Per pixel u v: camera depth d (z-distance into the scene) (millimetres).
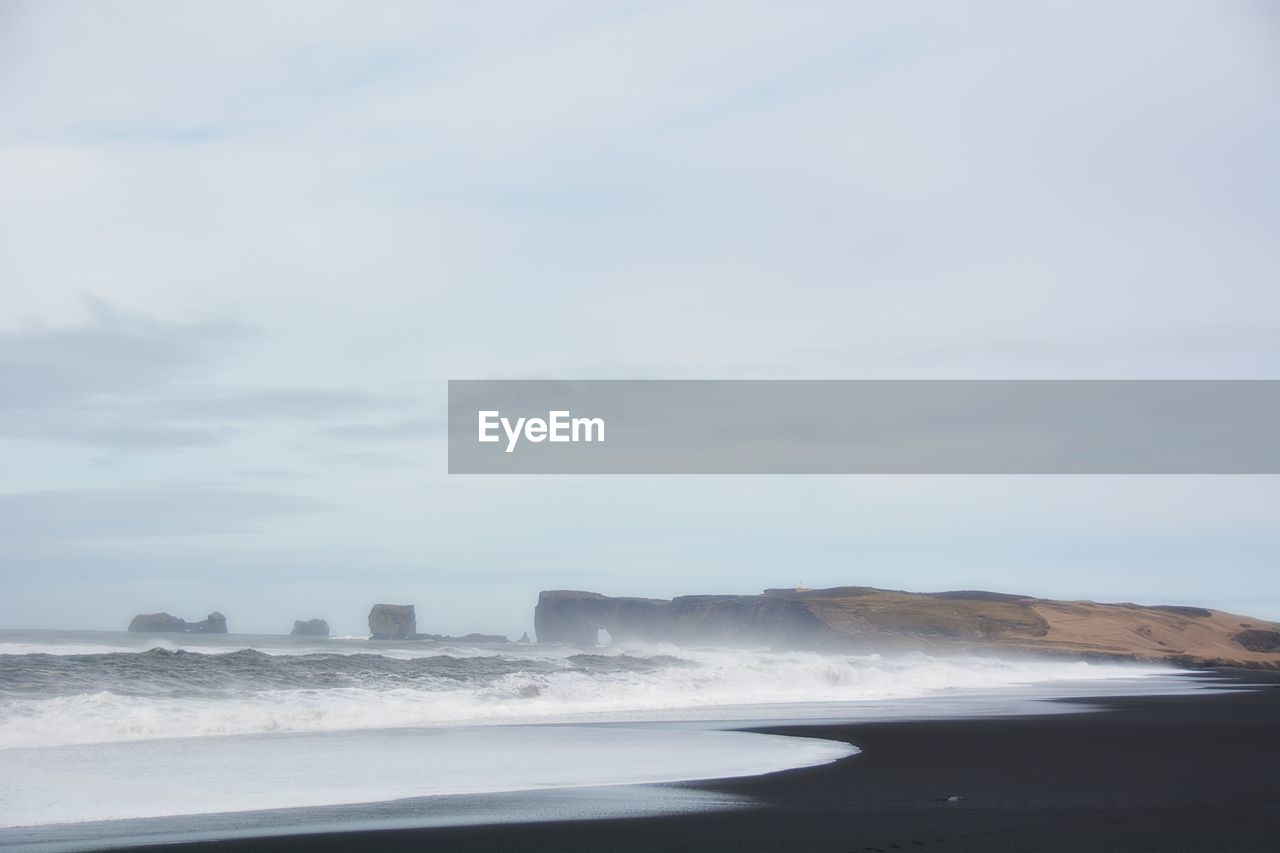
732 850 9766
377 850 9703
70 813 11492
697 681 34781
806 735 20484
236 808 11883
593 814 11555
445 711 23531
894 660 65625
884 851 9750
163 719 19234
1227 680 58062
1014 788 13602
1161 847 9930
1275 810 12039
